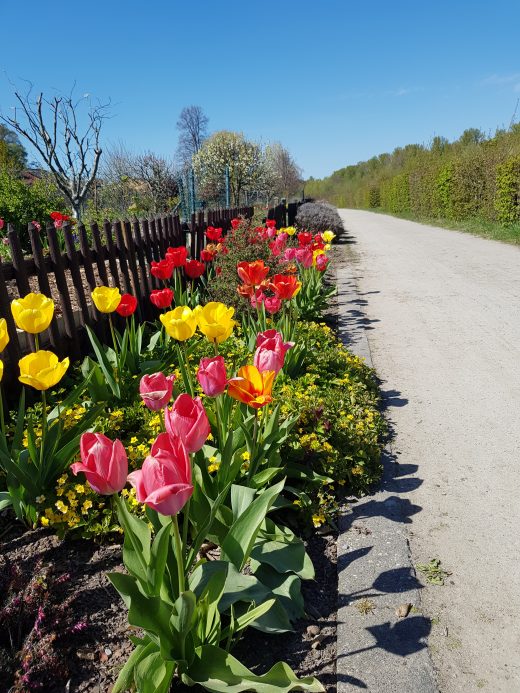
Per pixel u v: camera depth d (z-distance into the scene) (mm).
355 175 91562
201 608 2018
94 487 1699
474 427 4438
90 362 4277
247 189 38531
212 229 7773
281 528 2922
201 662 2023
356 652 2303
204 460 2605
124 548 2084
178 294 6137
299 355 4703
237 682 1925
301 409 3770
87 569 2723
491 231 20484
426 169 33250
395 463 3906
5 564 2633
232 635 2264
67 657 2234
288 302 5105
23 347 4473
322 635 2424
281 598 2516
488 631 2402
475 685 2152
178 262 5543
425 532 3111
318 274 8445
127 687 2070
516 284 10328
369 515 3264
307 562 2629
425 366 5926
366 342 6758
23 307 2973
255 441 2830
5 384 4121
